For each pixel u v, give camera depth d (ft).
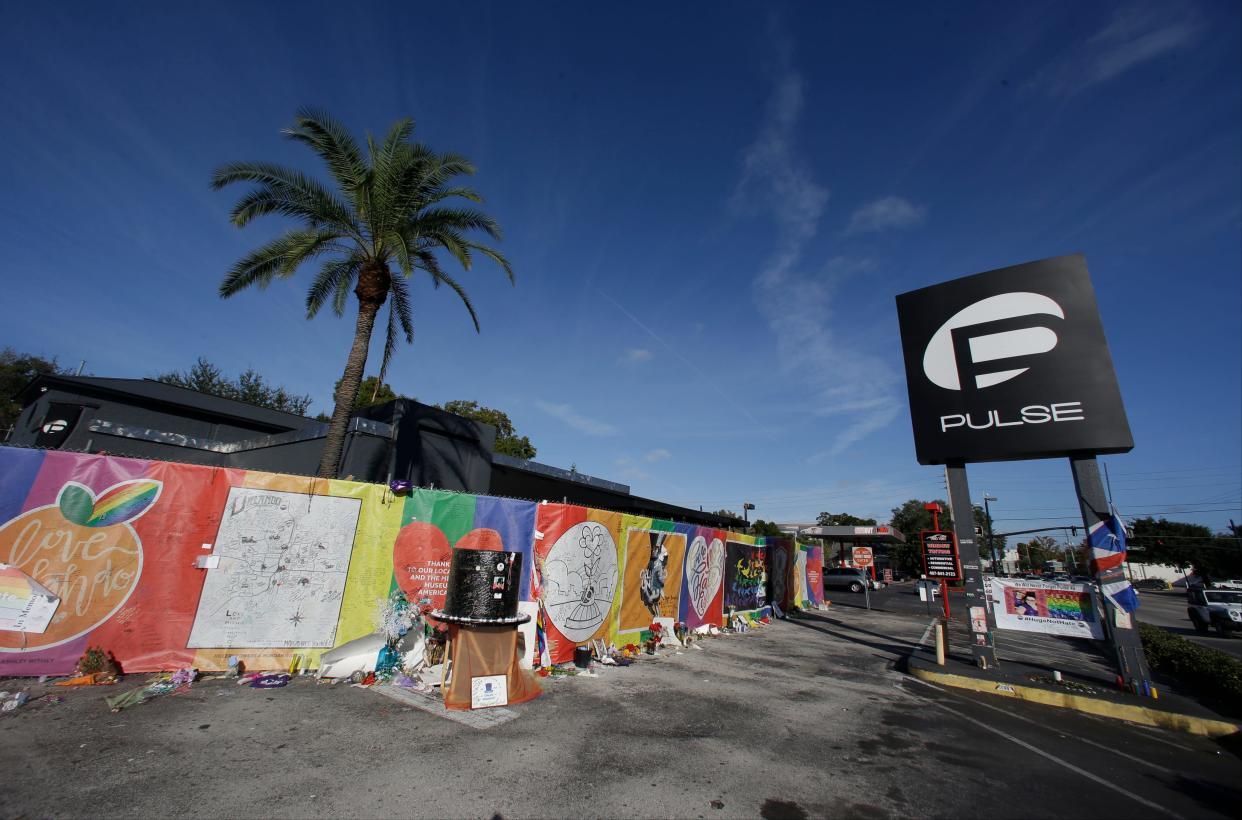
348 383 37.60
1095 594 29.32
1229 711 24.41
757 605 54.70
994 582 32.17
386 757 14.75
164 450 57.93
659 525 37.37
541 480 69.31
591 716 19.65
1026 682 28.27
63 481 19.29
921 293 36.94
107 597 19.39
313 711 17.70
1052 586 30.55
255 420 78.64
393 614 23.54
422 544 24.90
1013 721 23.39
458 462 54.90
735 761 16.40
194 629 20.49
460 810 12.25
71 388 68.64
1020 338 32.71
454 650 20.58
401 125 39.88
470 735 16.81
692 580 41.52
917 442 35.50
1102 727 23.30
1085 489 30.22
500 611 20.89
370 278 39.32
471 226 42.01
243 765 13.60
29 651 18.13
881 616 65.92
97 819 10.75
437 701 19.53
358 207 39.19
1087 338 30.86
